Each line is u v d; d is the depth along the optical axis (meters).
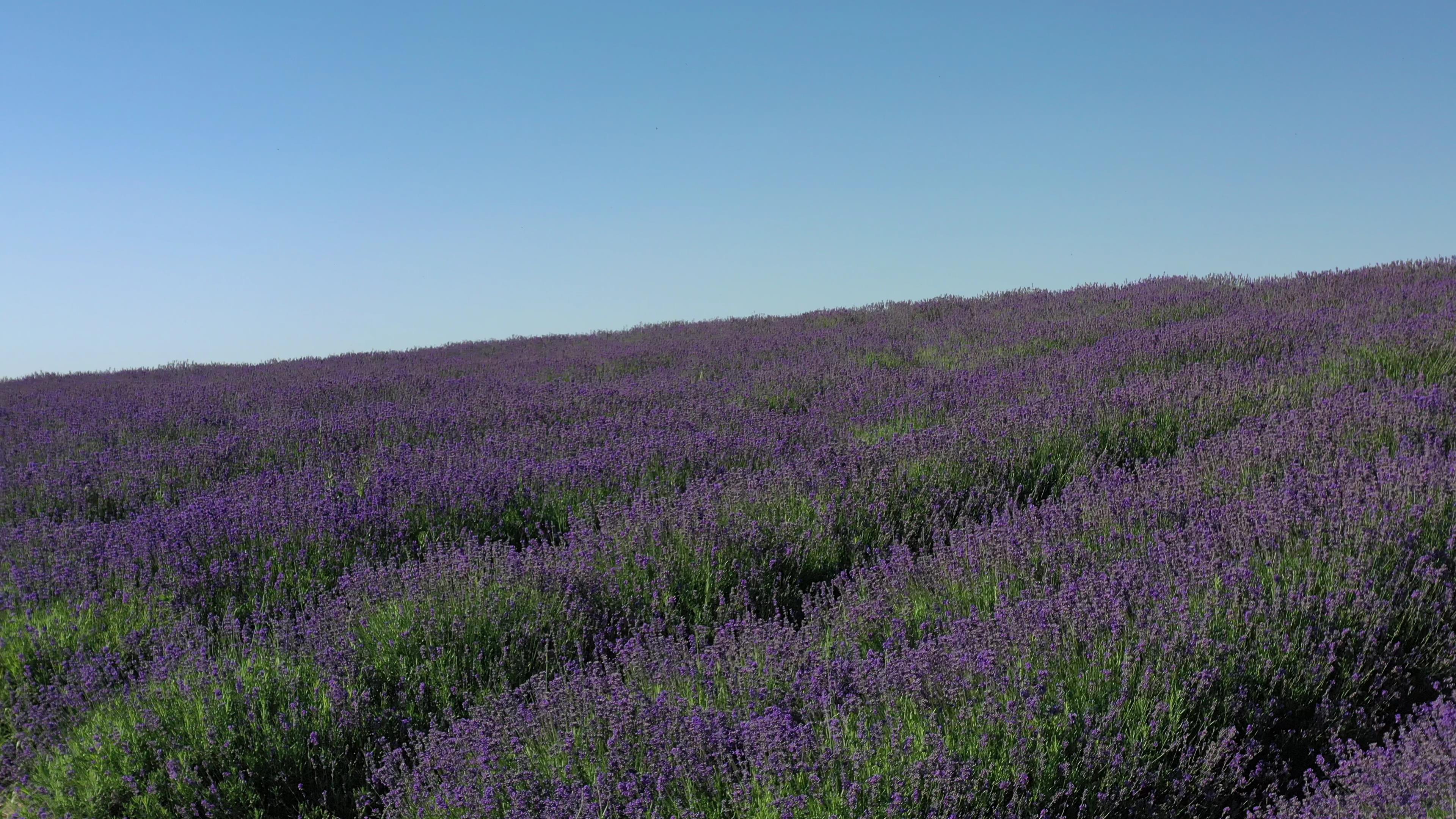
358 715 3.92
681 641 4.30
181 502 7.05
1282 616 3.90
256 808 3.61
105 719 3.87
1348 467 5.36
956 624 3.91
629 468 7.11
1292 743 3.54
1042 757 3.06
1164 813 3.09
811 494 6.17
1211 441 6.52
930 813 2.79
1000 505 6.14
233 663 4.13
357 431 9.18
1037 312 15.01
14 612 4.96
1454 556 4.32
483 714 3.69
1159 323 12.70
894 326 15.81
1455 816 2.68
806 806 2.87
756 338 15.95
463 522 6.36
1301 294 13.53
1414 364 8.23
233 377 15.84
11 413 12.26
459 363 16.19
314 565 5.66
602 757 3.29
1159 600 3.95
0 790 3.69
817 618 4.52
